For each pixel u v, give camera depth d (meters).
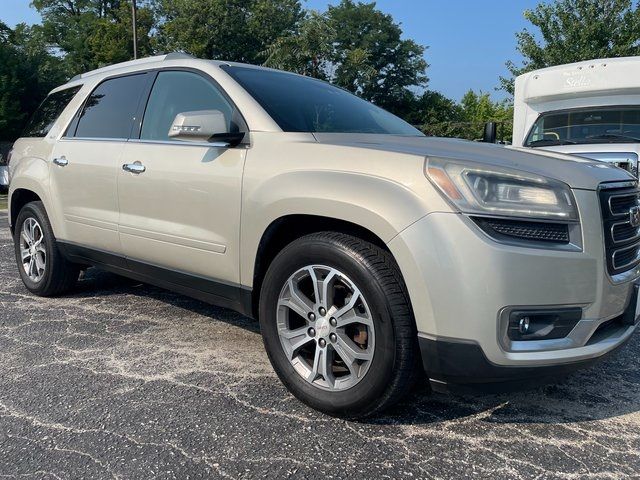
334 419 2.83
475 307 2.38
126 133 4.02
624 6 18.50
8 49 29.77
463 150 2.86
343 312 2.73
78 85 4.82
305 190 2.78
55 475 2.35
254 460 2.47
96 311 4.59
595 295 2.53
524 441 2.65
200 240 3.36
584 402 3.07
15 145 5.33
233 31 35.28
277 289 2.97
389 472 2.39
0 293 5.16
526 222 2.46
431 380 2.58
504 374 2.45
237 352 3.72
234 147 3.24
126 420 2.80
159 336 4.01
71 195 4.38
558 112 8.48
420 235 2.44
